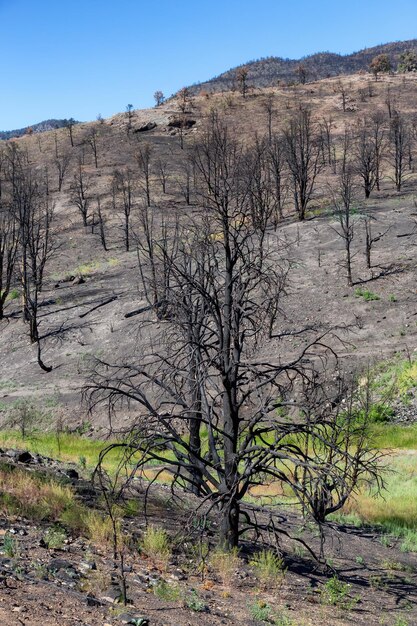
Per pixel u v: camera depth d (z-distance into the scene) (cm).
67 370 5119
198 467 1252
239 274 1330
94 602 733
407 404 3844
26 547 973
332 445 1207
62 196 11619
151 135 15575
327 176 10394
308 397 1297
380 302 5238
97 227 9662
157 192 10631
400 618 1066
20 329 6156
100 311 6072
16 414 4469
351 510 2306
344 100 16012
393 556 1702
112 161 13675
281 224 7656
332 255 6309
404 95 16962
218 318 1305
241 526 1670
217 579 1103
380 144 10219
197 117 16650
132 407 4169
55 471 1750
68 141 15675
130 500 1502
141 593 879
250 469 1193
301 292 5566
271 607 983
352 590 1260
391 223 7119
